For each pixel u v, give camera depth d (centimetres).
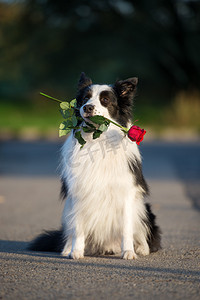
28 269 498
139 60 4012
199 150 2120
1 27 4144
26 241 671
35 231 737
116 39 4003
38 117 3781
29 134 2981
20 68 4288
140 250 600
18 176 1419
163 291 417
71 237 596
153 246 608
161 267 507
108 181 569
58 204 991
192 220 817
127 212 574
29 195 1105
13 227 767
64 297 401
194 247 615
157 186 1209
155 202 998
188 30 4028
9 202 1016
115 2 3916
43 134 2995
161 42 3981
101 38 4031
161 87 4447
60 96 4253
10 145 2392
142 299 396
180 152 2045
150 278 459
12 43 4128
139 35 3950
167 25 4031
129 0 3866
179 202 998
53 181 1324
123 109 613
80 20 3991
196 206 955
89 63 4106
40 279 457
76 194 578
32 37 4041
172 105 3697
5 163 1717
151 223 613
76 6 3891
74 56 4100
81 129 589
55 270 494
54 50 4091
